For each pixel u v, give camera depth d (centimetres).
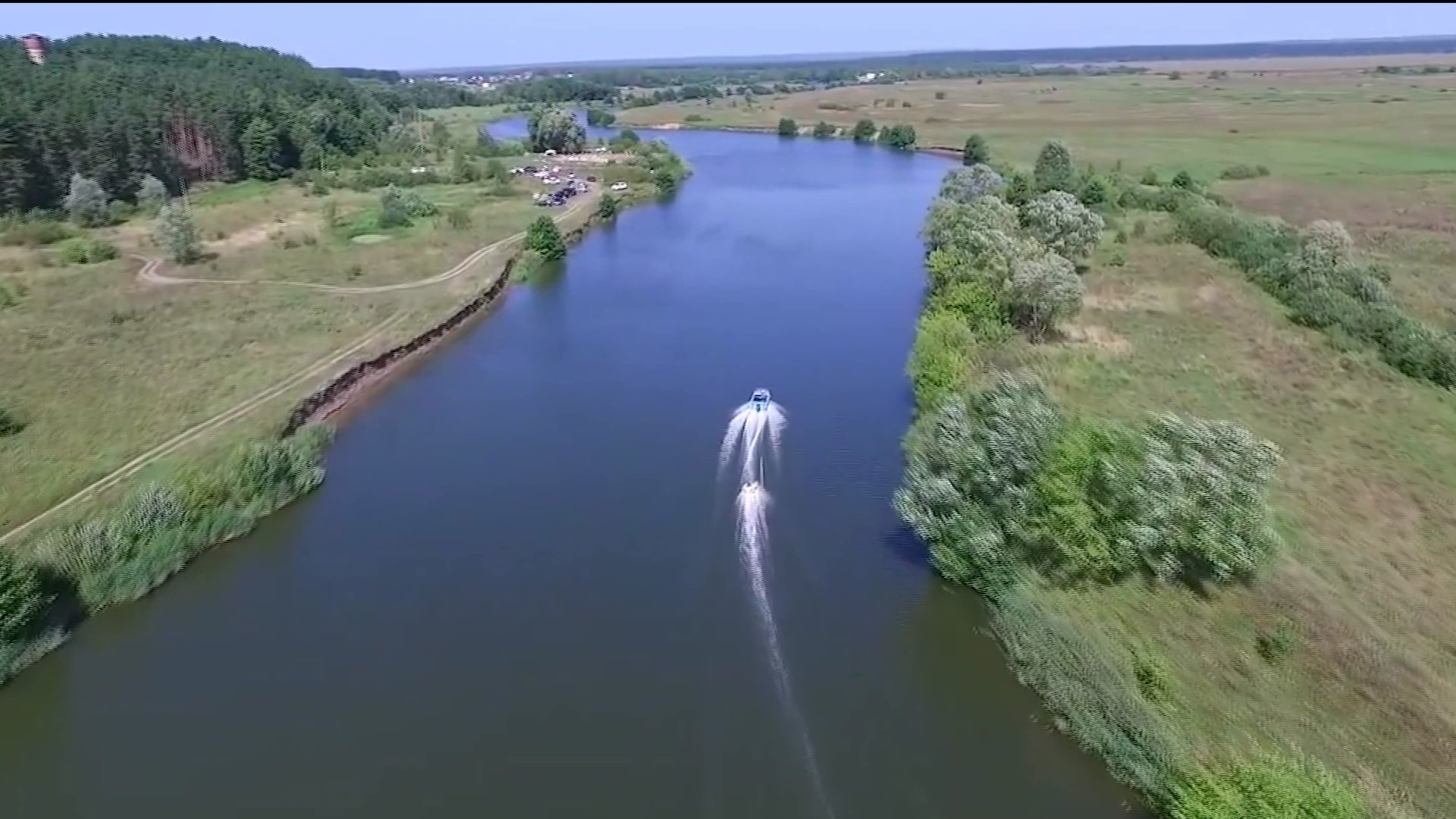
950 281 8769
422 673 4622
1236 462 4769
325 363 8119
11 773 4075
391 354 8625
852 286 10962
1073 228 10438
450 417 7550
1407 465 6050
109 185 14988
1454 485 5800
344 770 4047
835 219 14738
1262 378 7444
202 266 11319
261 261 11594
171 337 8681
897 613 4994
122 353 8212
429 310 9738
